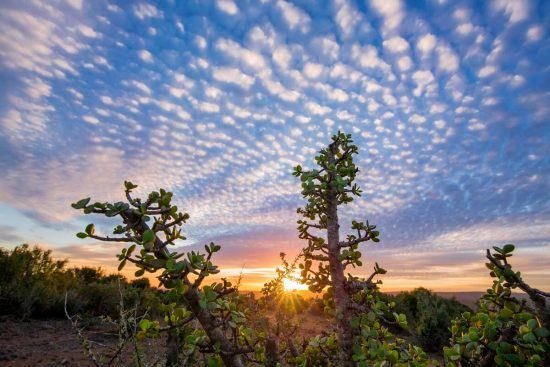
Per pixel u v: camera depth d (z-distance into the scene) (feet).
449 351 8.44
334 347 12.93
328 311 12.23
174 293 6.05
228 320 7.18
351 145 14.39
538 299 6.97
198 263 6.21
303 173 13.38
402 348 10.87
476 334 7.75
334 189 12.99
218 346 6.98
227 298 8.37
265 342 10.68
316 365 13.32
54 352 24.20
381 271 11.58
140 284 44.29
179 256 6.13
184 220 6.57
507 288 7.72
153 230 6.16
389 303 12.09
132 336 8.27
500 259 7.74
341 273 11.81
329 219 12.67
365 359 10.18
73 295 41.14
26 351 24.23
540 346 6.60
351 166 13.89
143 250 5.80
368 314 10.69
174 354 9.43
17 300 36.78
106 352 17.58
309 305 15.49
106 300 41.16
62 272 51.13
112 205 5.85
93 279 67.87
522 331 7.08
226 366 7.18
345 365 10.77
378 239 12.41
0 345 25.41
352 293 11.58
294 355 14.15
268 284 15.75
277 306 14.97
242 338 8.36
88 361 21.97
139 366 8.29
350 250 12.37
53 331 31.27
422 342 36.40
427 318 38.14
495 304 8.20
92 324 34.76
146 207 6.18
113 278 67.77
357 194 13.52
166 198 6.39
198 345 7.43
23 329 31.35
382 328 11.30
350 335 10.97
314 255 12.39
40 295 39.06
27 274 44.21
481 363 7.66
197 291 6.63
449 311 39.88
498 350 7.22
